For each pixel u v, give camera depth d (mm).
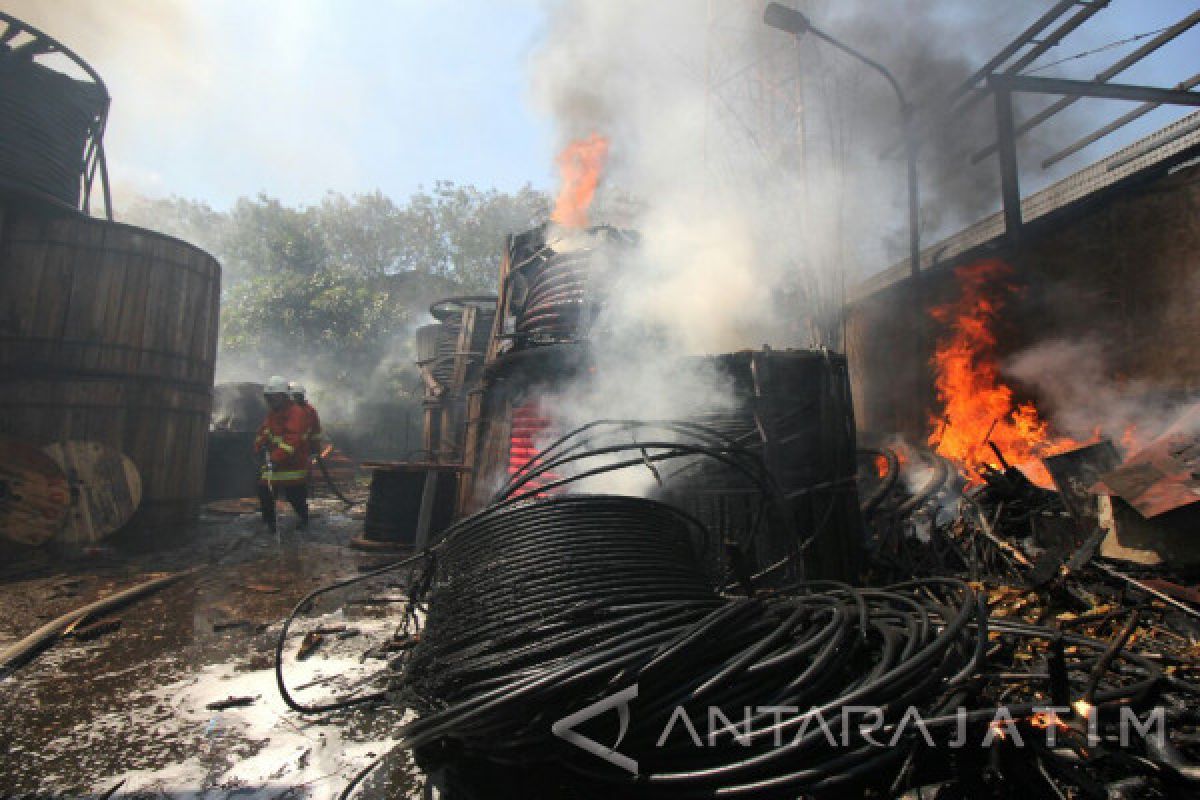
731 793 1774
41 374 6703
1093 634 3111
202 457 8180
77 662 3545
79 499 6582
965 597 2459
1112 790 1829
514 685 2004
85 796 2229
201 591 5145
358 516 9594
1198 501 3395
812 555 4230
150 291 7375
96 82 7484
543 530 2793
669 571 2697
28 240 6738
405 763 2461
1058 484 4402
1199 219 6293
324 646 3830
